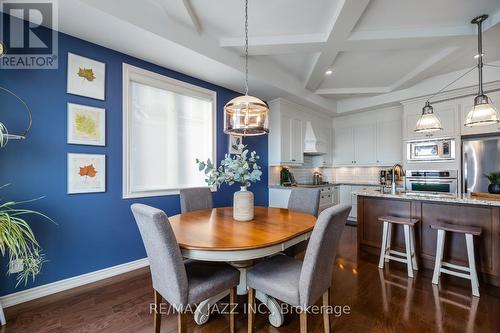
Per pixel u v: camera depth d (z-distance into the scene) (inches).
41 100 84.0
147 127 114.1
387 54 120.3
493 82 130.8
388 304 78.2
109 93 99.7
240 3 85.1
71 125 90.0
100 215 97.2
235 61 118.0
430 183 154.8
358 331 65.3
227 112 91.3
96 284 92.7
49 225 85.1
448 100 149.9
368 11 86.7
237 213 79.1
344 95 184.9
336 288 89.0
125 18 80.5
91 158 94.7
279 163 169.0
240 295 84.0
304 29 100.4
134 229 107.0
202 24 98.6
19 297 79.0
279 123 167.9
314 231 52.9
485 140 136.8
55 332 65.4
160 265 54.9
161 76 116.3
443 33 97.1
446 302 79.0
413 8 85.4
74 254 90.5
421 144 159.8
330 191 197.0
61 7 74.0
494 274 90.7
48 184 85.0
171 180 123.0
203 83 135.3
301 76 153.0
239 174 77.4
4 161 77.2
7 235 60.6
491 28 91.0
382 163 192.4
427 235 107.7
